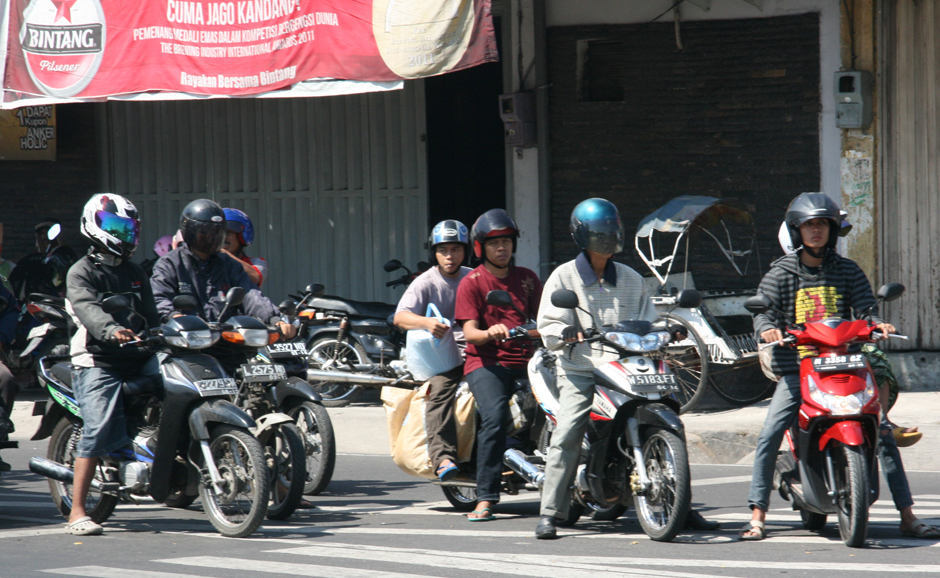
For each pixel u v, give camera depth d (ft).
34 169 116.98
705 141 91.04
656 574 38.75
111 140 115.24
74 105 115.75
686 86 91.40
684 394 78.02
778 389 44.32
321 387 89.35
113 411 47.67
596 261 45.62
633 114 93.76
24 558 43.75
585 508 51.44
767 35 87.92
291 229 108.58
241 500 49.52
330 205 106.93
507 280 50.16
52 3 88.48
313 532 48.57
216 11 84.17
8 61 89.71
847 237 85.25
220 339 50.16
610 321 45.47
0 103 90.12
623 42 94.02
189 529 49.73
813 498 43.14
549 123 96.68
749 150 89.35
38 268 78.13
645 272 93.91
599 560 41.32
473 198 102.37
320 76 81.35
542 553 42.96
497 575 39.24
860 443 40.73
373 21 79.51
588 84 96.27
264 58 83.05
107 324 45.83
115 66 87.25
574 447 45.37
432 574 39.55
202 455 48.06
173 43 85.51
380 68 79.66
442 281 53.47
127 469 48.24
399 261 97.35
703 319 76.18
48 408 51.52
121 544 46.37
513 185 99.35
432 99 102.83
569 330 43.11
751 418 73.36
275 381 51.65
